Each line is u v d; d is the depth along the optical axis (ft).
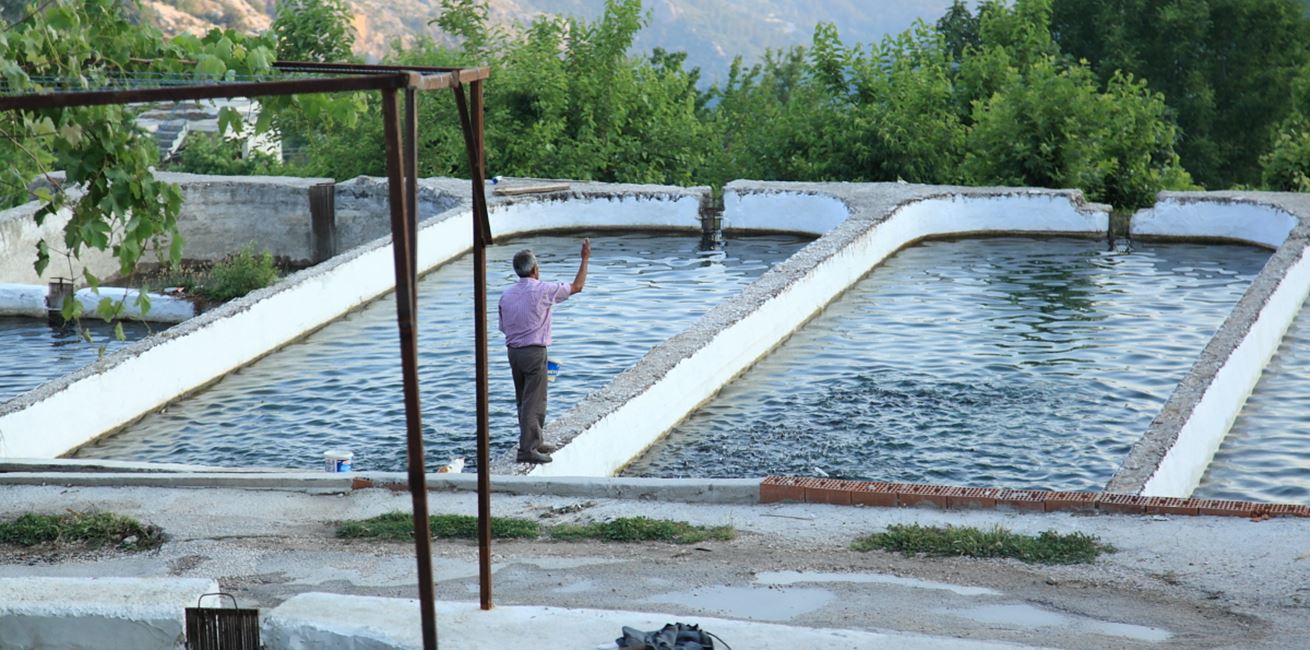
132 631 33.76
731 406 85.46
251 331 100.01
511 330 57.47
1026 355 94.48
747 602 41.91
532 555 48.06
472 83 32.19
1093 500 49.03
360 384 92.84
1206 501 48.39
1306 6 254.47
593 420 69.72
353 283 115.34
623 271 127.34
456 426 81.51
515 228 144.56
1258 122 251.80
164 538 51.78
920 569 44.65
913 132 161.17
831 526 49.73
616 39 180.86
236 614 33.47
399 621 33.12
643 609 41.52
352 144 175.94
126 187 41.39
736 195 146.82
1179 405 67.97
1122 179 155.02
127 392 86.38
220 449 81.00
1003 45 192.75
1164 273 121.70
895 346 98.53
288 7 181.16
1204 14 242.78
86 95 27.84
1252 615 38.91
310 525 53.11
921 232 140.05
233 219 146.72
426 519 29.94
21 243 130.00
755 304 96.37
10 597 34.42
